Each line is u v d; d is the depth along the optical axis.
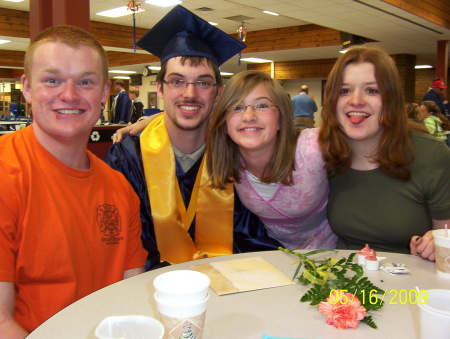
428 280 1.23
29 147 1.39
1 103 12.25
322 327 0.96
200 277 0.83
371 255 1.33
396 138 1.66
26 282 1.32
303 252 1.47
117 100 10.03
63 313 1.01
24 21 9.41
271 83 1.70
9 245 1.26
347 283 1.11
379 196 1.74
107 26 10.54
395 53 12.76
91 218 1.43
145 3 8.50
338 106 1.72
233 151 1.85
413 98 13.17
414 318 1.01
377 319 1.00
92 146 3.40
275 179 1.78
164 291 0.77
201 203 2.09
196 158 2.12
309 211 1.93
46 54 1.34
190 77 1.99
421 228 1.71
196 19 1.97
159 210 2.04
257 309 1.04
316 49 11.34
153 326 0.76
